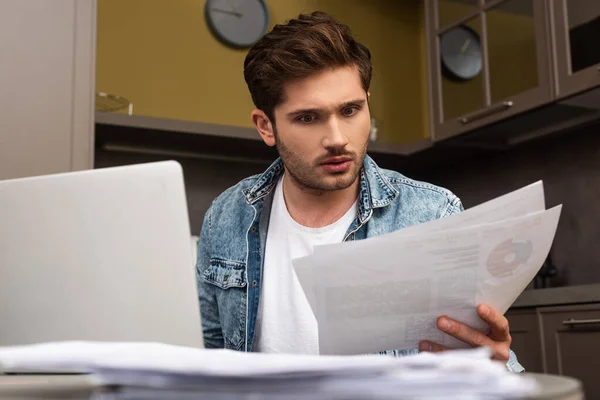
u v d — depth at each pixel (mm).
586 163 2752
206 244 1508
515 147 3088
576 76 2375
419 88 3623
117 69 2902
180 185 852
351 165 1248
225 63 3129
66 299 854
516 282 894
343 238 1369
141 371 471
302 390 441
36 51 2297
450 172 3439
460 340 930
